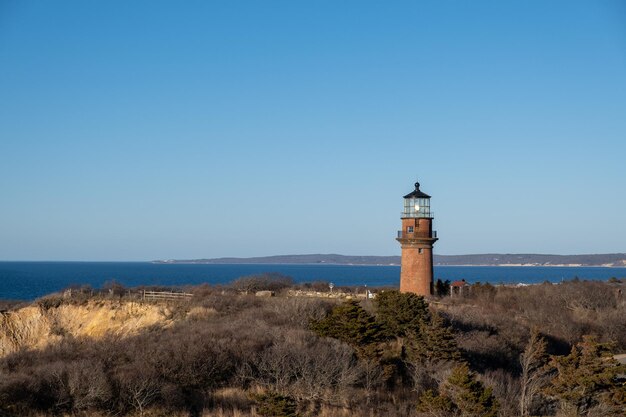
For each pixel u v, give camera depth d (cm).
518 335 5203
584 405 3419
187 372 3900
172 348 4088
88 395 3519
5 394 3419
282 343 4259
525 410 3541
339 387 3866
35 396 3519
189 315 5688
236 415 3547
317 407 3703
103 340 4688
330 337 4412
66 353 4244
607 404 3288
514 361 4747
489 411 3222
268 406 3500
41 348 4994
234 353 4138
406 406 3747
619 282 9381
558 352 5359
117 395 3622
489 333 5044
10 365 4050
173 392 3691
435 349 4234
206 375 3941
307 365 3925
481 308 5991
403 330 4541
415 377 4081
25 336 5975
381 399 3894
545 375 3959
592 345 3388
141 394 3625
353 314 4381
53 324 6031
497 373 4066
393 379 4184
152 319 5772
